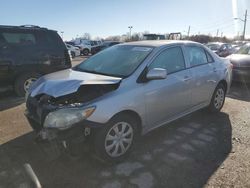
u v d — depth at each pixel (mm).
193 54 4926
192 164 3545
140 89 3691
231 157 3742
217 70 5371
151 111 3900
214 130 4719
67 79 3664
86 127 3170
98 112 3221
